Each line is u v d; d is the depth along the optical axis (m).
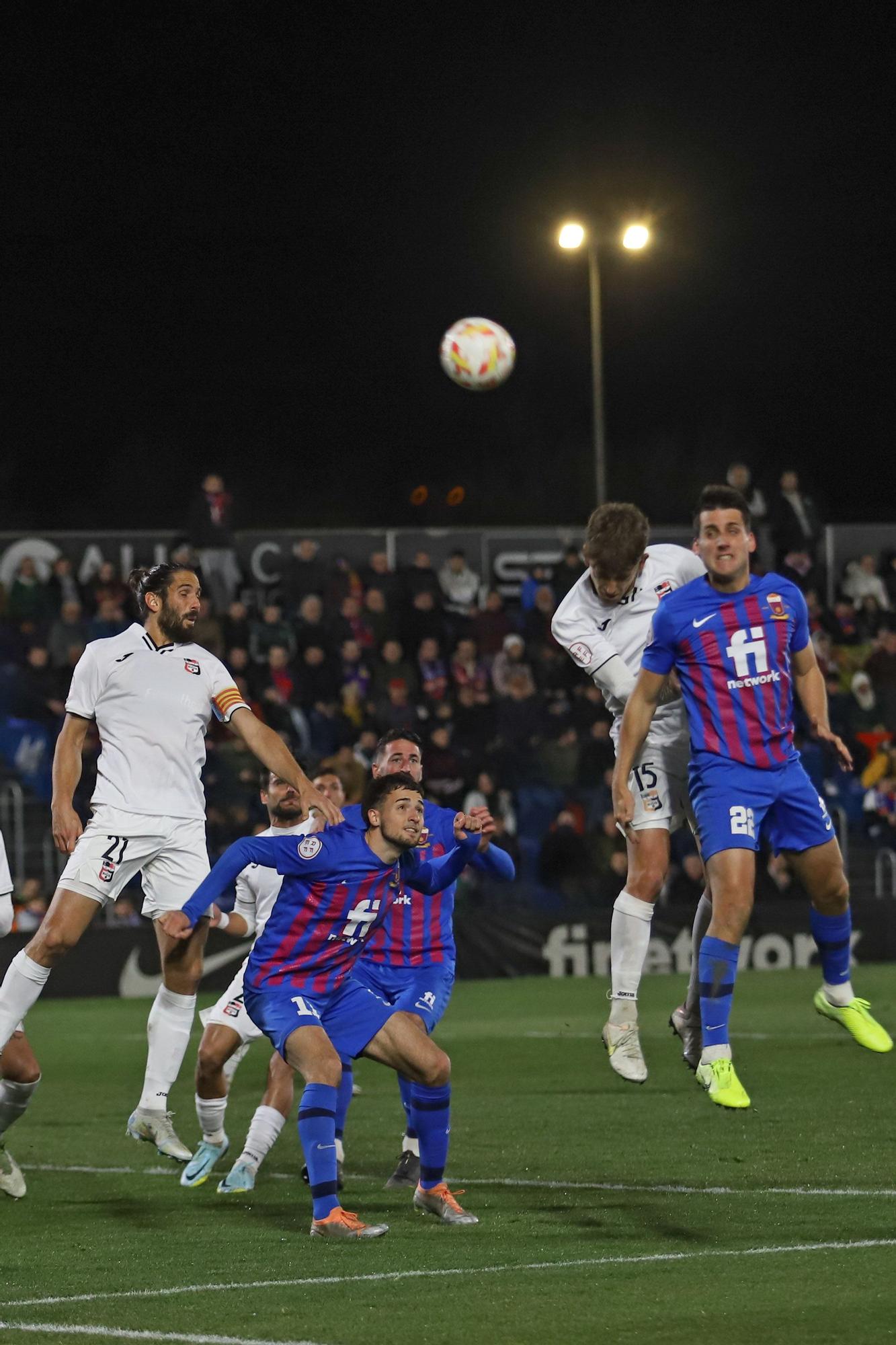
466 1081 41.56
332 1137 22.94
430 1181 23.98
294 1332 17.33
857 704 84.31
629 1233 22.31
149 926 72.00
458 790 76.56
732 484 90.06
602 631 27.86
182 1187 27.92
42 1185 28.31
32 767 75.62
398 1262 20.83
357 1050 23.69
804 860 24.16
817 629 86.69
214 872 23.25
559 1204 24.75
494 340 60.06
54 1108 39.25
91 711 28.16
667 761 26.95
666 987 67.81
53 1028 59.22
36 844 75.38
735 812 23.55
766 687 23.70
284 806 28.80
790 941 75.50
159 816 27.97
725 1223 22.77
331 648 81.12
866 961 75.75
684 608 23.98
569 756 78.19
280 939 23.77
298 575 84.06
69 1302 19.08
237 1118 36.41
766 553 89.69
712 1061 23.16
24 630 78.88
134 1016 62.75
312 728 76.38
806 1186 25.36
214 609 83.69
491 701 79.62
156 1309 18.53
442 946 27.62
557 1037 51.34
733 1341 16.53
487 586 90.06
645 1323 17.31
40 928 27.50
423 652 80.94
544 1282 19.38
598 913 75.56
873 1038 24.75
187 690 28.08
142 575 28.45
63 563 80.94
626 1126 32.75
